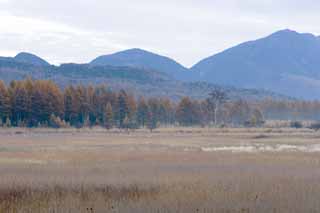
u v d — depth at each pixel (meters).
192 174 36.62
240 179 32.75
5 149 69.31
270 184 30.03
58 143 87.00
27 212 23.38
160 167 43.06
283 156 56.94
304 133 128.62
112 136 117.19
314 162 48.88
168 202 24.41
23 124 163.00
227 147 77.44
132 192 29.03
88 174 36.66
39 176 34.28
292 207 23.41
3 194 28.09
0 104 161.00
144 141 95.06
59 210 23.09
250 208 23.27
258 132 137.12
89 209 23.05
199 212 22.66
